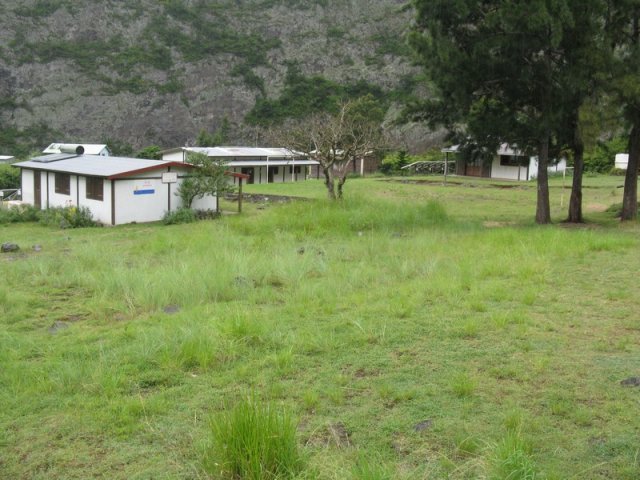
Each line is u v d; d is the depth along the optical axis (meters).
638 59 16.22
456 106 19.31
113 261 11.80
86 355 5.91
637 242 12.63
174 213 24.30
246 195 33.59
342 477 3.40
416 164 54.47
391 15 104.19
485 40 17.19
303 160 52.50
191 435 4.09
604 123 16.27
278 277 9.71
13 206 26.50
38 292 9.20
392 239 13.79
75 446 4.04
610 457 3.73
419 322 6.77
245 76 94.44
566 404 4.46
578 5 16.19
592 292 8.24
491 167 47.03
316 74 94.88
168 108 90.00
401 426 4.20
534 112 19.02
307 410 4.50
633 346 5.88
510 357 5.58
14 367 5.53
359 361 5.53
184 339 5.92
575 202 19.61
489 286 8.41
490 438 3.97
